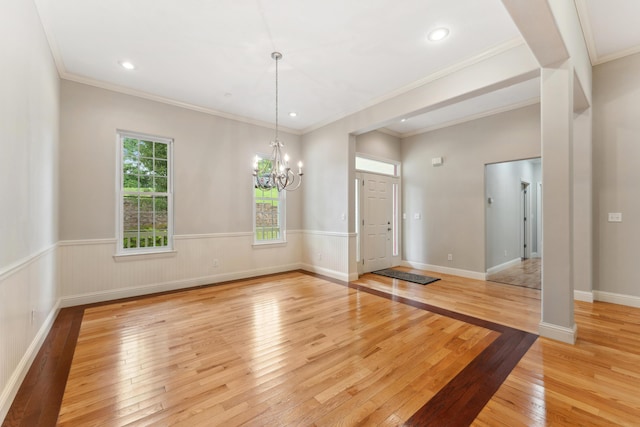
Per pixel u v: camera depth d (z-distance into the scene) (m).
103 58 3.14
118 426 1.54
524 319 3.04
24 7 2.05
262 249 5.24
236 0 2.29
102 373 2.04
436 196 5.57
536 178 7.71
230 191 4.84
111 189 3.75
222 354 2.31
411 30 2.67
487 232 5.16
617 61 3.41
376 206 5.73
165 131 4.20
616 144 3.44
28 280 2.15
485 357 2.25
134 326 2.87
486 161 4.85
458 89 3.27
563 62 2.45
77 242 3.50
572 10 2.46
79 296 3.51
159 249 4.19
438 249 5.52
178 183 4.31
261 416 1.61
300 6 2.36
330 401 1.74
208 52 3.03
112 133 3.77
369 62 3.22
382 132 5.84
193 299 3.76
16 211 1.90
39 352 2.34
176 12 2.42
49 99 2.84
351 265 4.84
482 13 2.44
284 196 5.59
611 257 3.48
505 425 1.53
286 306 3.49
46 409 1.67
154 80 3.65
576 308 3.29
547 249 2.57
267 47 2.94
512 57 2.84
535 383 1.91
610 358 2.21
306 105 4.47
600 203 3.55
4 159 1.71
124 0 2.28
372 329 2.80
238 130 4.95
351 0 2.30
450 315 3.17
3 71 1.69
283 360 2.22
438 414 1.62
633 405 1.68
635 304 3.32
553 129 2.50
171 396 1.79
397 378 1.98
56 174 3.21
